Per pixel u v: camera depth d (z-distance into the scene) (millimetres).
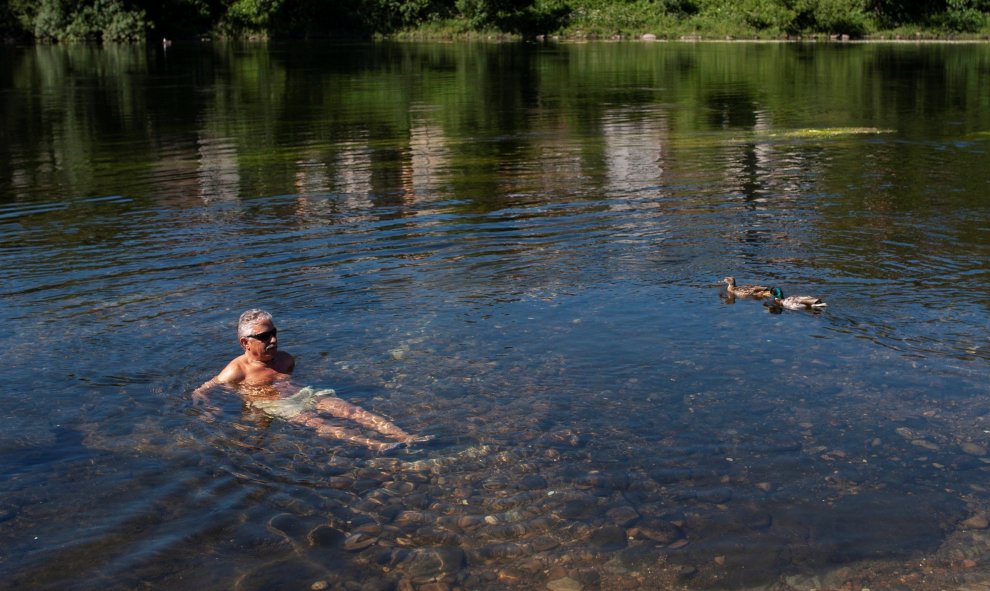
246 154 17156
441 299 8414
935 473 5309
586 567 4543
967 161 15227
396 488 5266
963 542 4672
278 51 46531
